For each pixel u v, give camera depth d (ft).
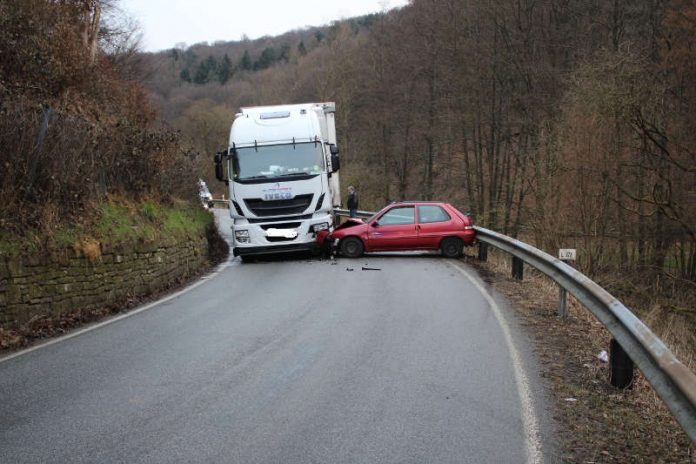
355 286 40.01
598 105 62.18
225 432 16.07
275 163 55.42
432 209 56.24
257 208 55.01
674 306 56.18
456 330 27.37
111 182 43.27
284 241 55.06
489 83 104.78
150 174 50.70
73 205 35.06
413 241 55.62
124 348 24.91
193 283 44.04
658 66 66.03
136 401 18.48
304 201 55.16
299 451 14.90
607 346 25.00
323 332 27.07
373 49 146.00
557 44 91.66
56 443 15.48
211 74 289.53
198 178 72.02
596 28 86.74
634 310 58.39
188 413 17.44
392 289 38.52
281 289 39.63
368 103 146.92
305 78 188.14
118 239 36.09
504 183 106.83
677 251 68.44
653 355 15.55
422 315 30.60
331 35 182.80
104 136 41.91
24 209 30.71
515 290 38.34
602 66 63.82
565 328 28.02
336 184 69.10
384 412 17.43
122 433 16.06
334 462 14.32
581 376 20.88
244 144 55.77
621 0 81.15
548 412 17.53
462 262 52.70
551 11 93.25
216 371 21.44
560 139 68.59
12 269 27.53
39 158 32.04
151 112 73.31
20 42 46.88
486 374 20.94
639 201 63.57
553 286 40.83
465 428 16.31
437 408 17.75
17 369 22.09
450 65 107.14
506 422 16.75
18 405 18.30
